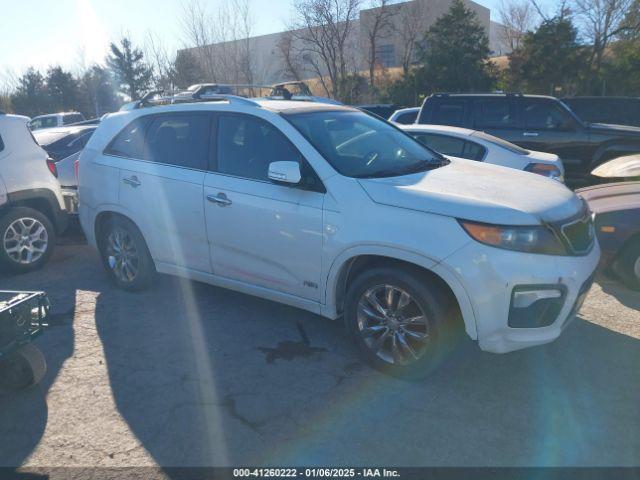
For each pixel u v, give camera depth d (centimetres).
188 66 2377
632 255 514
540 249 337
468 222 337
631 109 1312
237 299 522
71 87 3578
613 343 423
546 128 948
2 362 361
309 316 482
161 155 491
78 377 388
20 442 320
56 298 534
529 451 304
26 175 605
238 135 446
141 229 505
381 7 2942
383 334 379
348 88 2831
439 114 994
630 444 308
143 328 463
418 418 335
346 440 316
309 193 395
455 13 2569
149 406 351
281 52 3306
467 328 342
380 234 357
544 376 379
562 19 2278
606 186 583
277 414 341
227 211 436
